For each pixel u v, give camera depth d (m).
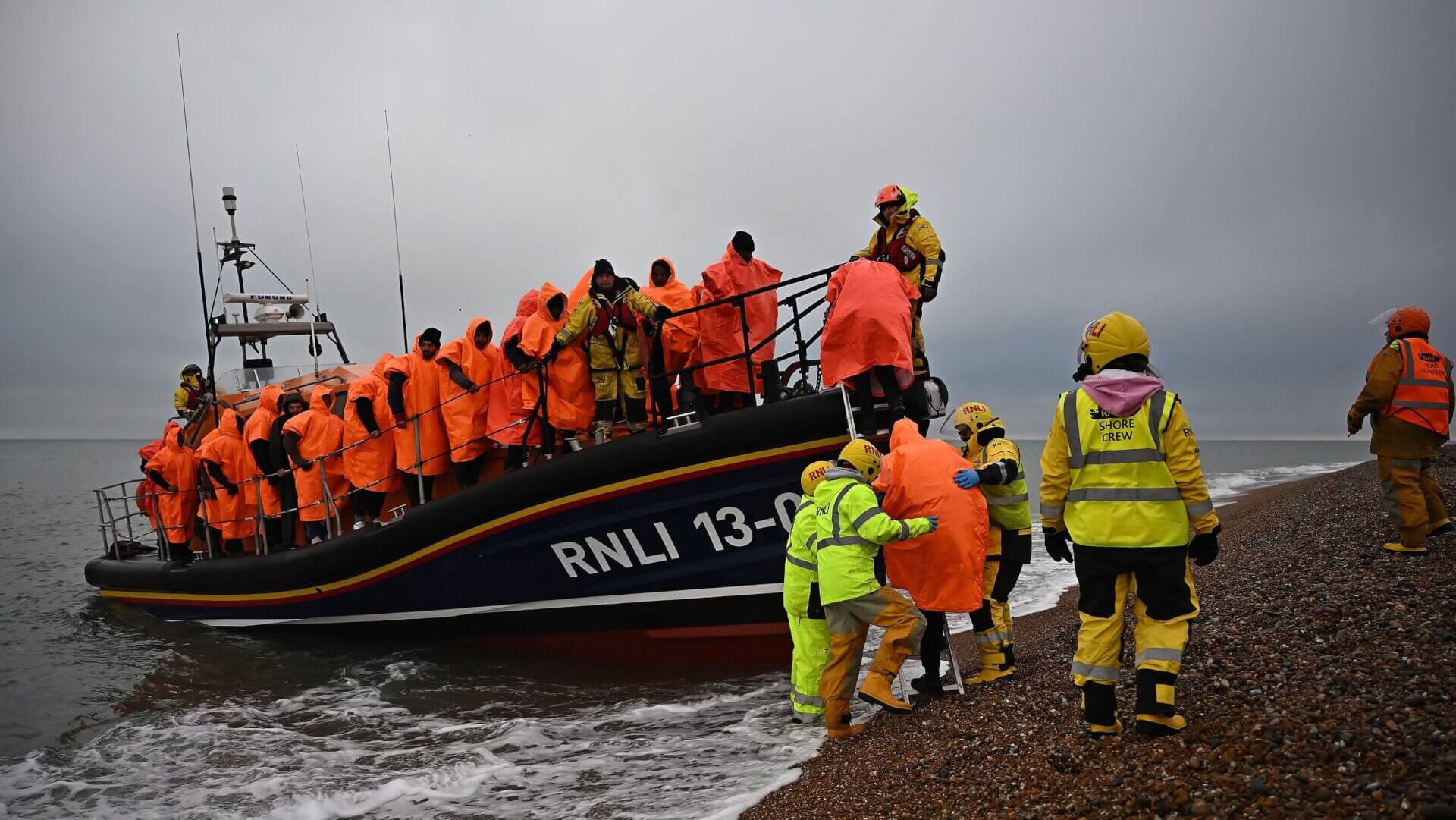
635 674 8.02
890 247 6.39
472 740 6.57
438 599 8.58
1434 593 4.89
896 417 5.86
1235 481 27.28
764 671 7.82
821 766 5.00
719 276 7.53
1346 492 11.70
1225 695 4.06
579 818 4.89
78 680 8.77
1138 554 3.71
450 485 8.96
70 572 15.88
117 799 5.71
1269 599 5.79
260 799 5.59
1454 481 9.38
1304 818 2.81
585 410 7.65
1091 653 3.87
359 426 8.72
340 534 8.94
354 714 7.35
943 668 7.21
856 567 5.27
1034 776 3.80
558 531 7.71
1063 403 3.91
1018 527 5.72
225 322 11.98
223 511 10.34
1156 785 3.29
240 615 10.44
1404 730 3.23
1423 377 6.02
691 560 7.35
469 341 8.36
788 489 6.87
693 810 4.76
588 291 7.39
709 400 7.95
